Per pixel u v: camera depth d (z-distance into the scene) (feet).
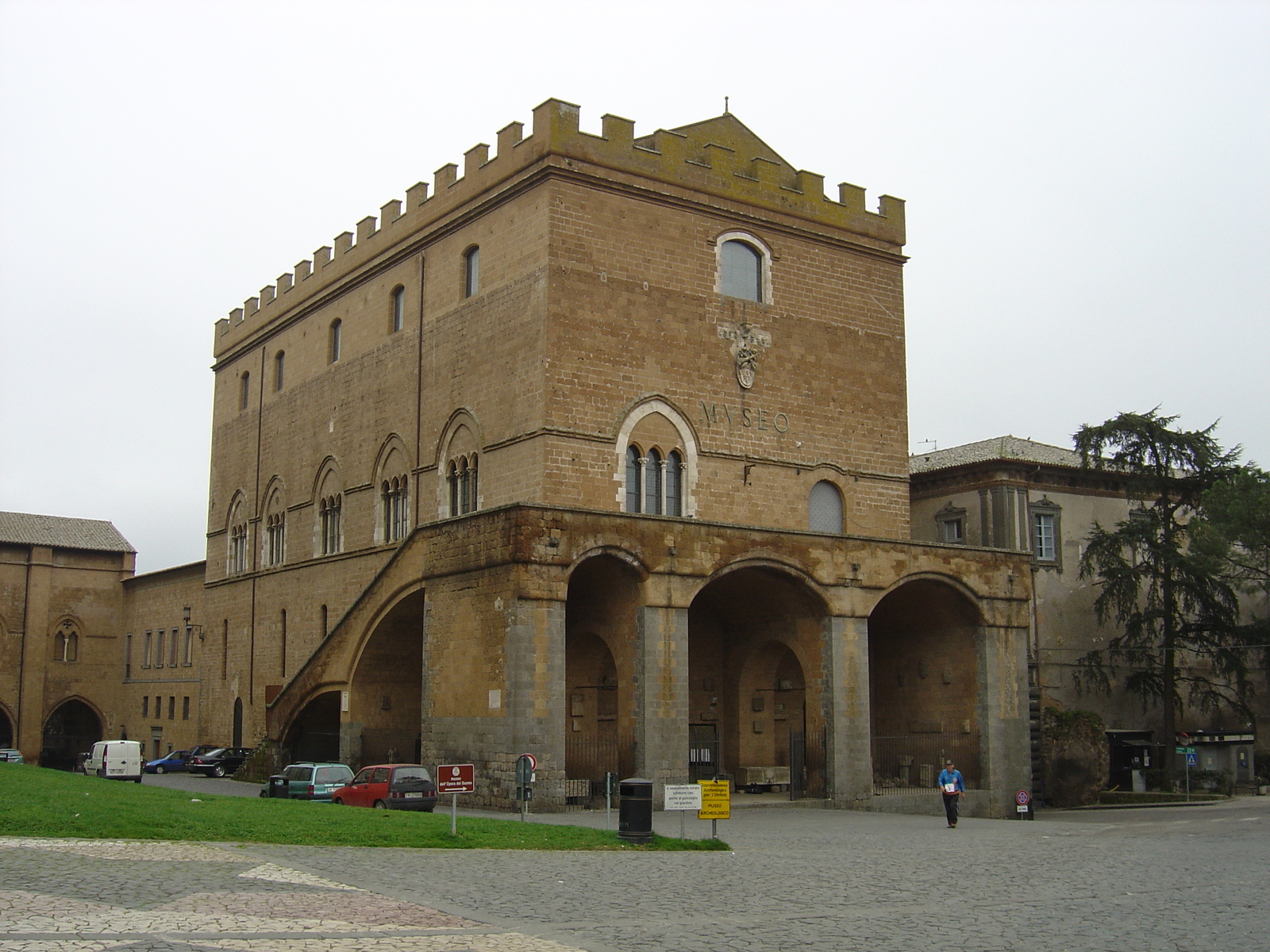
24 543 285.02
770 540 138.31
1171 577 199.21
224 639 226.79
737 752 155.94
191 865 65.87
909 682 163.84
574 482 144.97
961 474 205.77
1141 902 65.51
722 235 163.22
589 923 55.31
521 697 118.73
